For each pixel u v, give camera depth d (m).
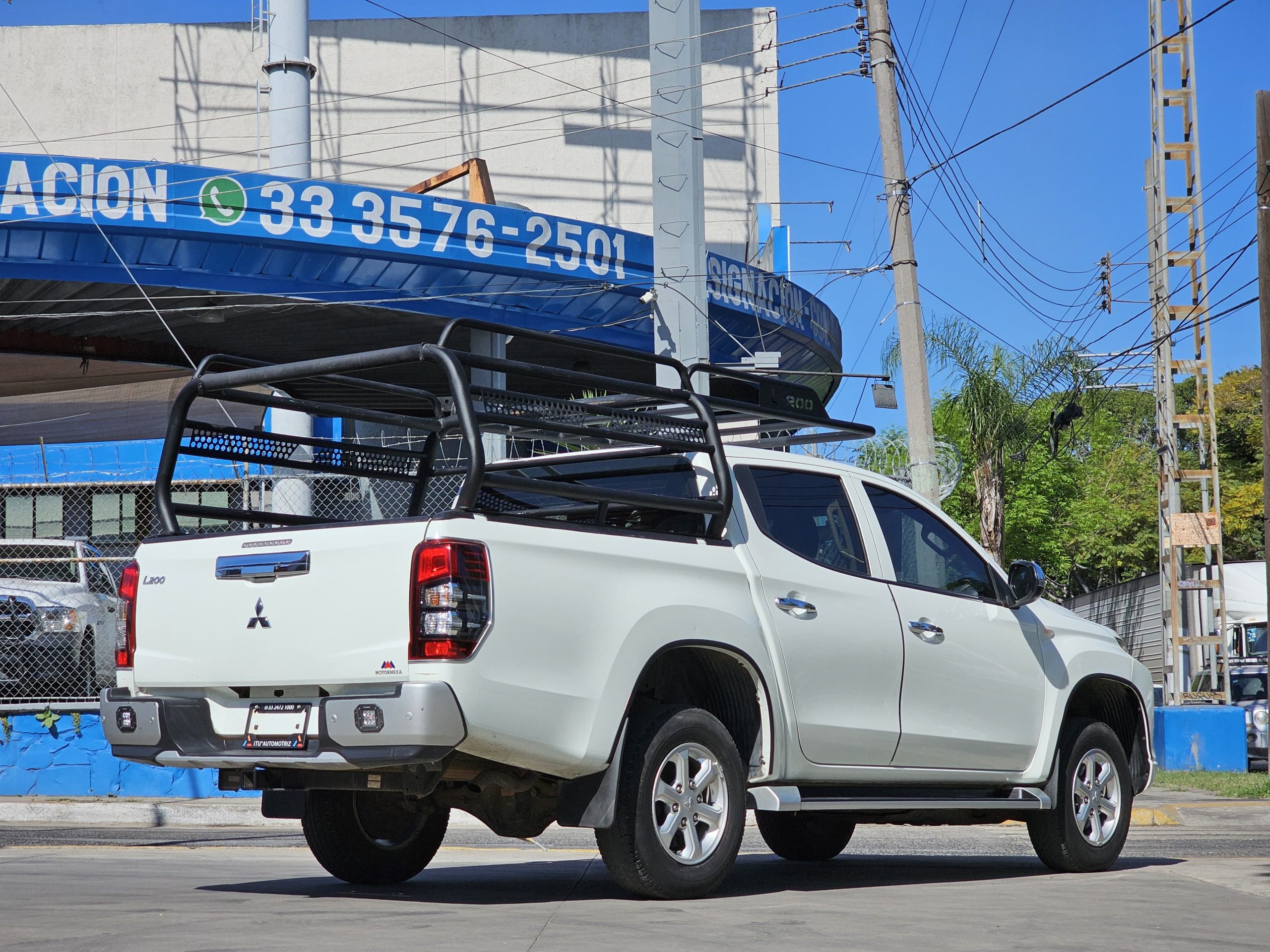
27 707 15.65
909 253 20.56
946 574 8.69
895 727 8.01
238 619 6.69
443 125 48.94
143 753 6.95
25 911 6.62
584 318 27.58
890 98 21.08
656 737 6.84
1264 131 22.72
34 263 23.75
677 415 7.98
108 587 17.08
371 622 6.26
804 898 7.24
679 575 7.06
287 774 6.89
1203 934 6.14
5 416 30.67
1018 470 53.06
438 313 26.55
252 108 48.31
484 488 8.34
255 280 25.00
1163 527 31.22
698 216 21.72
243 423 22.55
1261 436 70.56
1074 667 9.17
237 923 6.14
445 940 5.58
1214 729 25.45
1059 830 8.95
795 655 7.52
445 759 6.36
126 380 32.94
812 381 36.00
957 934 5.97
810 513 8.00
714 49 48.34
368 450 8.26
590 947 5.38
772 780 7.41
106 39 48.31
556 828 13.46
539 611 6.39
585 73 49.19
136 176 23.55
